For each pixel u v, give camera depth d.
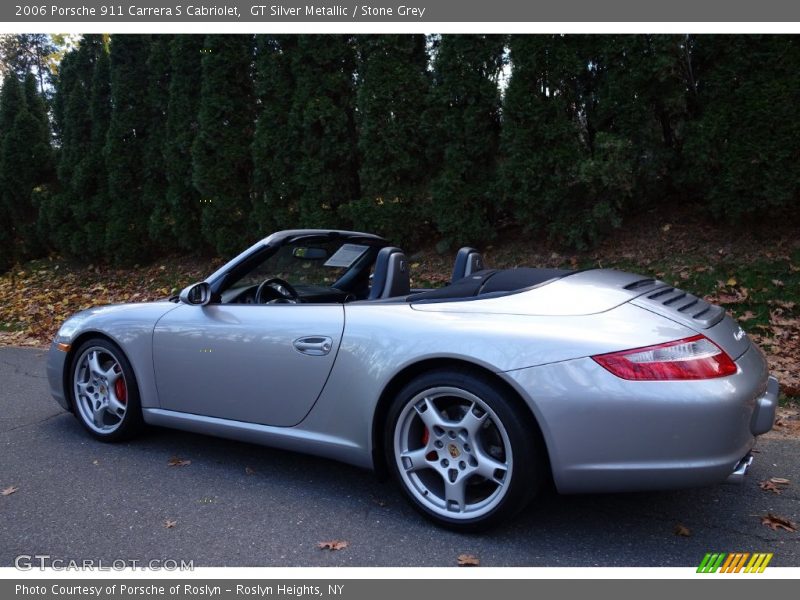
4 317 9.60
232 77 9.49
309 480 3.46
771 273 6.12
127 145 10.77
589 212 7.14
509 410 2.64
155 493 3.32
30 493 3.34
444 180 7.80
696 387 2.45
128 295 9.73
